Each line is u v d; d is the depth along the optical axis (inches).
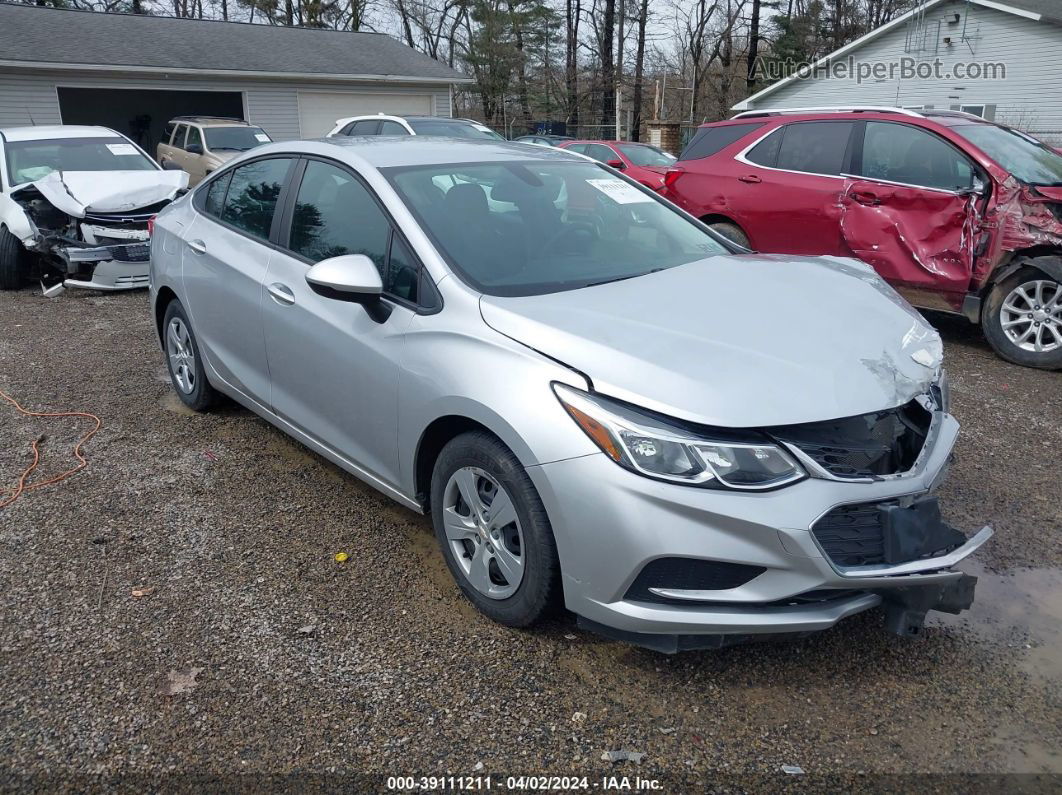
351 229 141.9
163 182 365.4
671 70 1715.1
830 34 1640.0
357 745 97.7
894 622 104.8
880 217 261.1
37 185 348.5
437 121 586.9
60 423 197.6
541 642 116.0
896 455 105.8
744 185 295.7
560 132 1357.0
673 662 112.3
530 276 129.4
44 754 96.0
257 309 158.4
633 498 98.3
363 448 138.8
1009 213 235.3
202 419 199.8
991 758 96.1
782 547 96.3
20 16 844.0
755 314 118.4
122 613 122.4
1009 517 152.4
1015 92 933.2
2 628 118.7
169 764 94.7
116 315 313.0
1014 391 221.5
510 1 1528.1
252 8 1624.0
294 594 127.8
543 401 105.5
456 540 123.5
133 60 806.5
